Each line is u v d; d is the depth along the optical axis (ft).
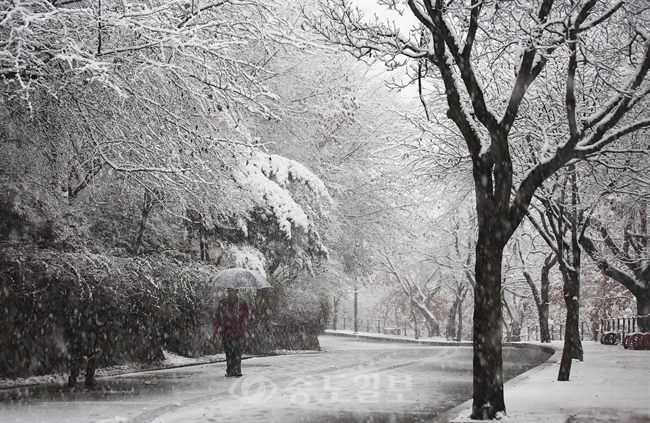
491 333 29.81
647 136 56.03
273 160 81.05
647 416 29.32
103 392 40.57
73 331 43.04
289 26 52.70
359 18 42.01
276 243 80.59
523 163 55.98
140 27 42.57
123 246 69.72
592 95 50.37
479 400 29.43
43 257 47.50
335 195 107.04
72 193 58.85
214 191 57.57
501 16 43.86
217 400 37.60
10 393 39.96
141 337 58.18
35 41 40.27
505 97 55.72
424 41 41.81
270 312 82.23
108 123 49.08
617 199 66.49
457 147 68.18
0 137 50.60
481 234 30.83
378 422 30.30
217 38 50.98
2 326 45.03
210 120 54.70
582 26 39.11
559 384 43.09
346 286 128.36
